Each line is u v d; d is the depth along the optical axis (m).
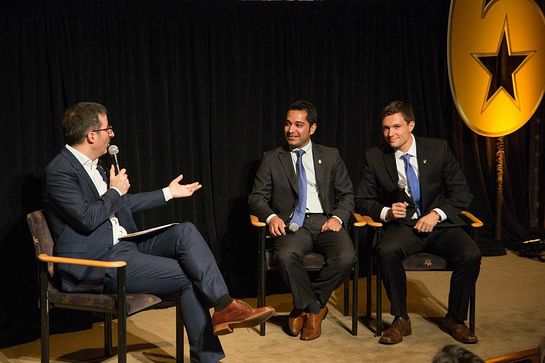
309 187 4.00
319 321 3.77
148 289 3.17
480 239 5.31
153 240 3.33
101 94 3.96
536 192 5.67
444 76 4.99
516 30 5.02
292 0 4.43
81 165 3.17
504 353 3.53
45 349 3.08
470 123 4.96
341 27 4.60
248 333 3.82
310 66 4.52
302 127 3.92
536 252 5.24
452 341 3.70
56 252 3.13
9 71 3.66
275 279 4.55
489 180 5.41
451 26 4.80
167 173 4.18
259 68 4.39
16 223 3.72
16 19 3.67
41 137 3.78
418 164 3.93
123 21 3.99
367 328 3.90
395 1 4.75
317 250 3.89
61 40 3.79
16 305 3.78
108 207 3.13
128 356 3.50
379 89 4.78
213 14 4.23
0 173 3.66
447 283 4.67
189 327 3.20
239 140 4.37
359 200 4.01
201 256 3.18
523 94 5.10
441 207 3.86
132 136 4.04
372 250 3.83
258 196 3.94
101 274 3.09
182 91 4.23
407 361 3.44
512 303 4.27
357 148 4.70
